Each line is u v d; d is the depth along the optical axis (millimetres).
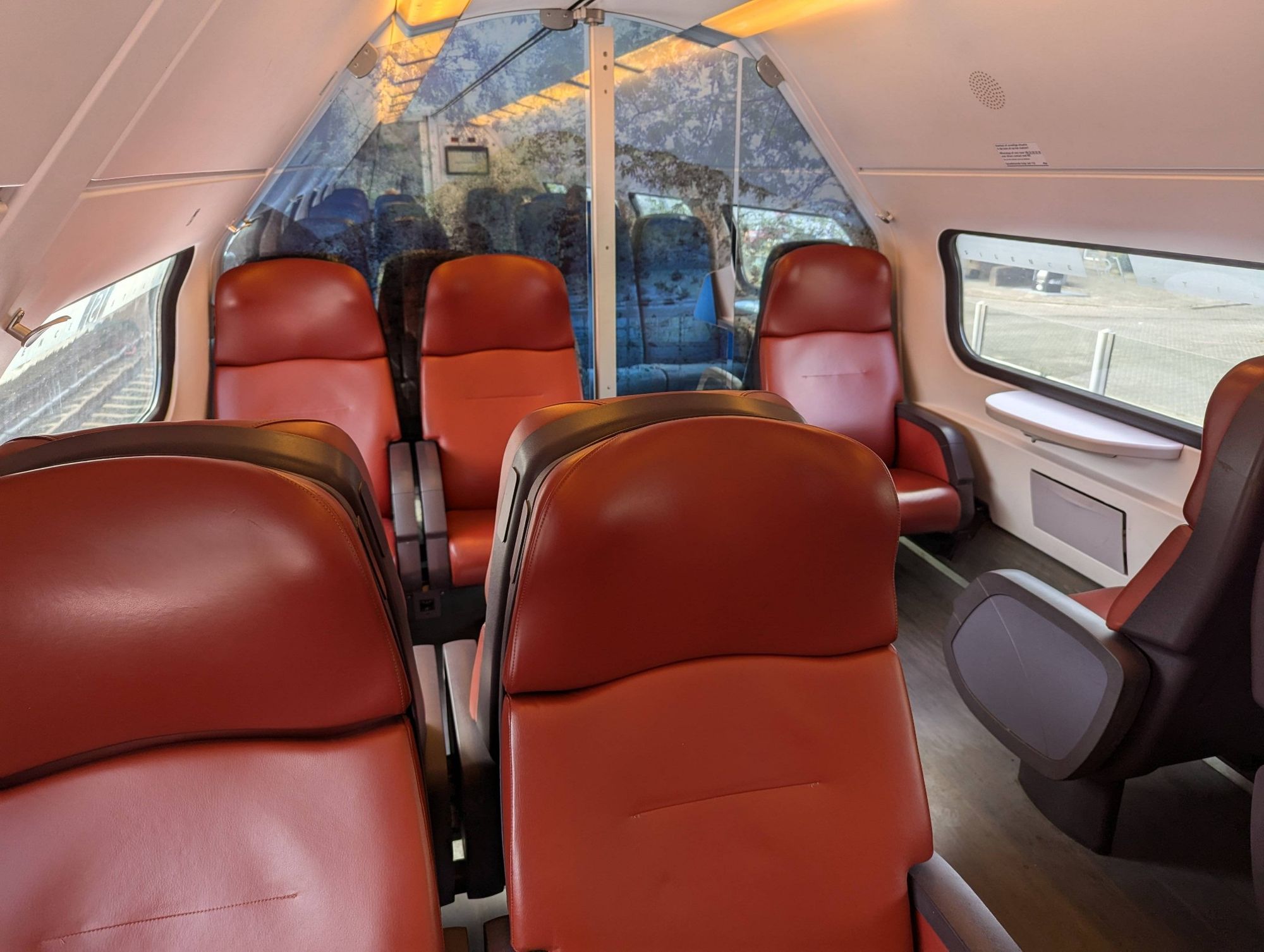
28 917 868
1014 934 1784
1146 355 2725
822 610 1082
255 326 2750
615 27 3078
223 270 2994
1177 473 2652
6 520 782
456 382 2932
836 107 3174
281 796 929
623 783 1035
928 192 3141
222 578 843
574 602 976
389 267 3133
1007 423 3080
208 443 921
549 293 2932
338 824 934
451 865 1319
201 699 890
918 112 2754
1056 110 2244
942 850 2018
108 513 801
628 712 1049
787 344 3348
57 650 822
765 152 3428
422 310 3211
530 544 944
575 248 3342
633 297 3479
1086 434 2742
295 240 3008
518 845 1003
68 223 1335
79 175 1194
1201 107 1888
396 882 935
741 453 971
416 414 3320
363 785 946
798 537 1017
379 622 912
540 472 1014
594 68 3080
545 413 1105
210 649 865
